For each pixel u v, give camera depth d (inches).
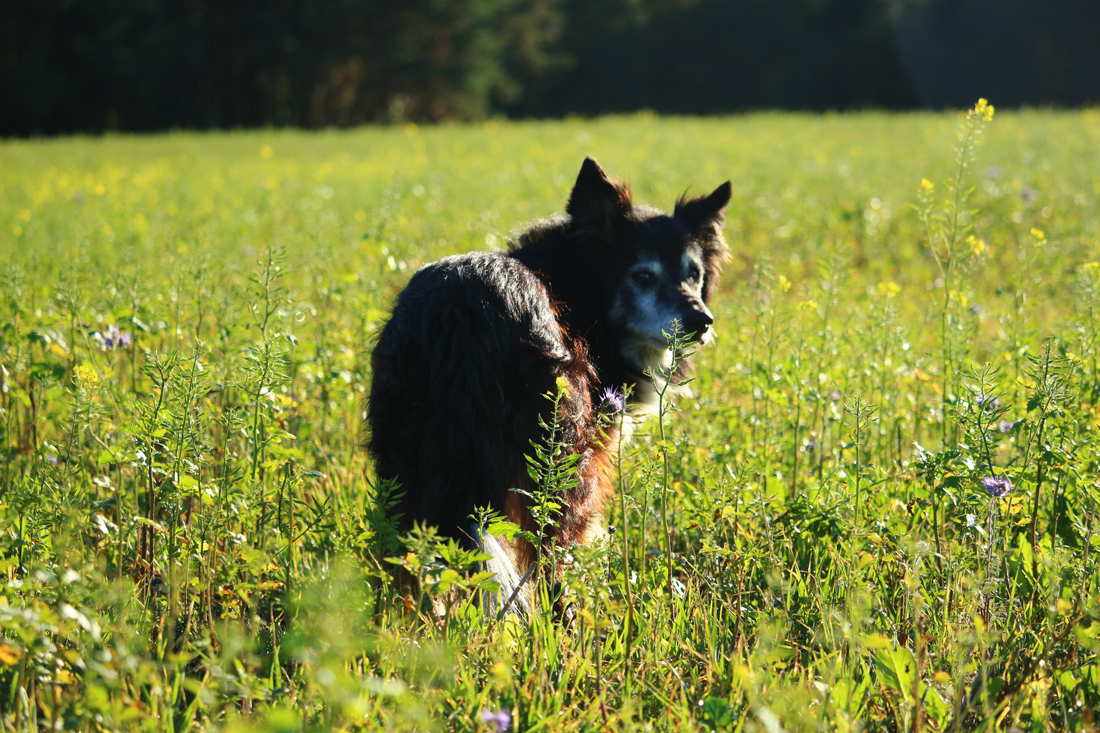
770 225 476.7
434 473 121.3
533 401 125.0
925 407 186.7
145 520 115.1
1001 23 2363.4
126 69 1920.5
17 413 169.9
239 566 113.7
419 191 440.8
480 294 127.7
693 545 146.8
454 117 2492.6
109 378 160.2
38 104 1856.5
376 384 129.7
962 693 98.3
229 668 102.0
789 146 887.7
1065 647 106.4
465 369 122.7
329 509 137.9
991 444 132.9
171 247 275.7
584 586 105.7
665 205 517.7
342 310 224.7
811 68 2662.4
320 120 2354.8
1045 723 92.1
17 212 509.0
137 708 81.1
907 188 564.1
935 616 112.3
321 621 83.3
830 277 204.1
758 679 95.0
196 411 126.9
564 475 115.8
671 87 2874.0
